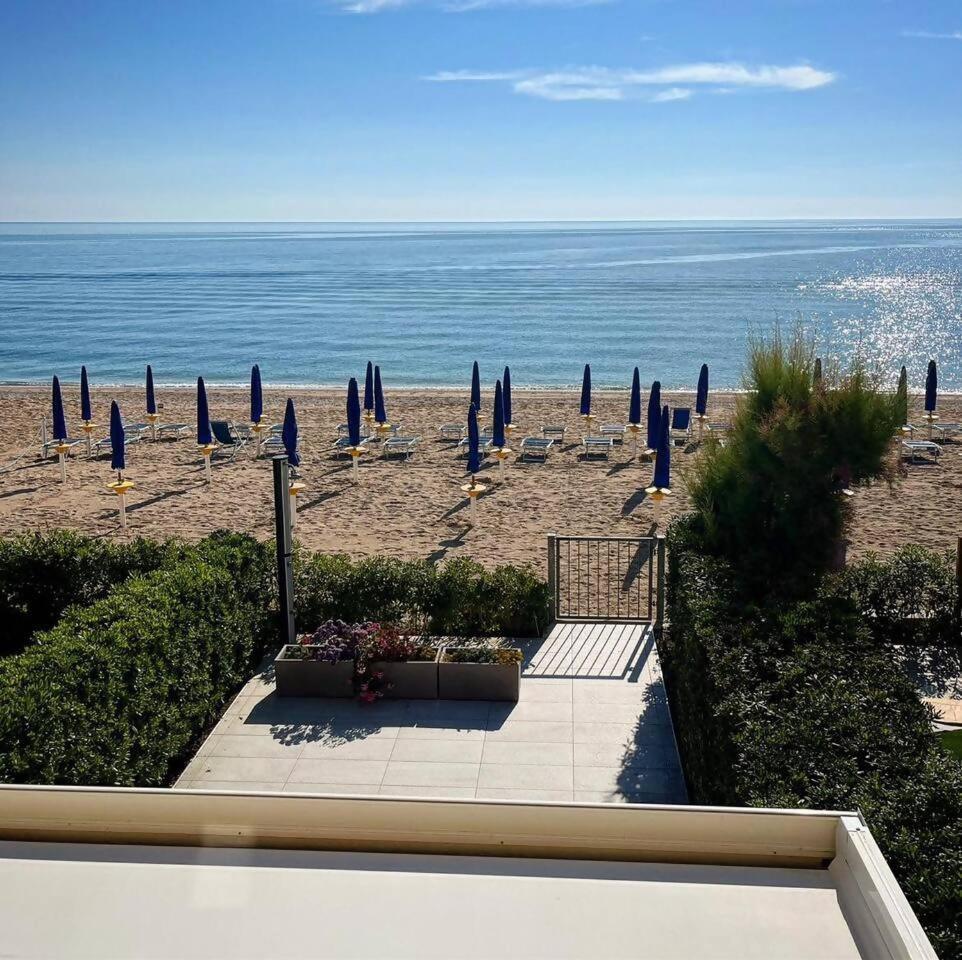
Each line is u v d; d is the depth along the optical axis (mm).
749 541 10469
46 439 26906
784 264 138000
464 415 31094
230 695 9883
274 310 76250
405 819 3557
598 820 3510
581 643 11039
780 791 4824
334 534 18375
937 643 11031
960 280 105875
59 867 3473
